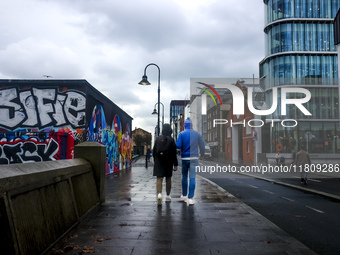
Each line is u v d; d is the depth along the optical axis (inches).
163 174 262.8
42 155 529.0
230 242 151.1
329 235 184.9
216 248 141.5
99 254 132.1
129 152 1029.2
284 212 259.0
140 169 909.8
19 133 533.0
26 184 122.9
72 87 539.8
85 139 532.1
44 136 532.7
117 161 814.5
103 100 666.2
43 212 136.2
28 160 528.7
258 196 354.3
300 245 146.6
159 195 254.8
